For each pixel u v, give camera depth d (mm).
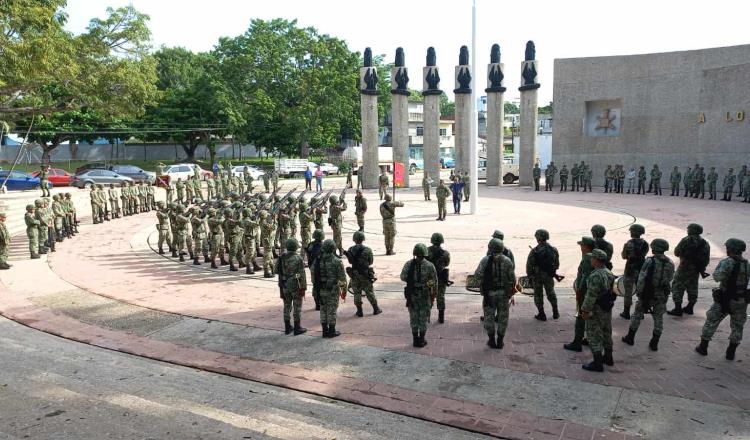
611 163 36219
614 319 10398
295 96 58250
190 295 12758
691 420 6504
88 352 9367
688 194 32406
